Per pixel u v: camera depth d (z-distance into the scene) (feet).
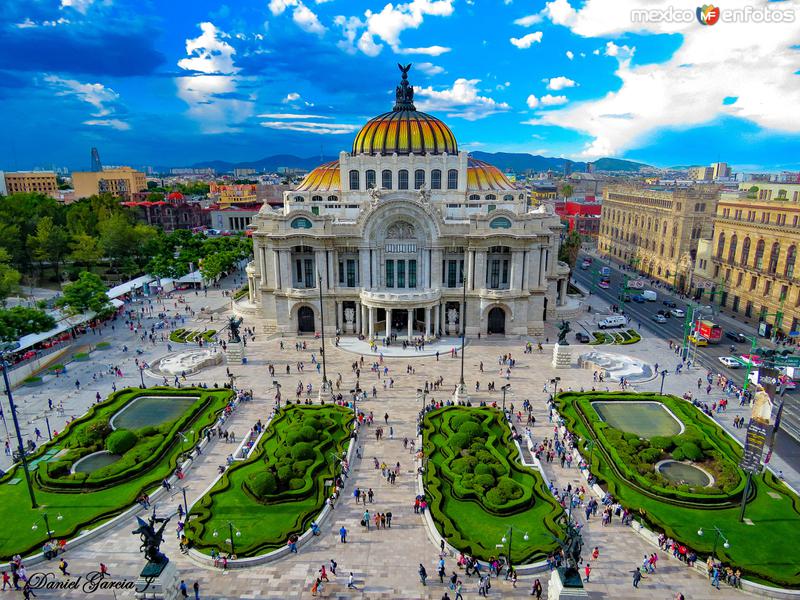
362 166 378.12
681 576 143.95
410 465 198.18
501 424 223.10
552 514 163.53
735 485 179.52
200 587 139.33
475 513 167.22
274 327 363.15
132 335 357.82
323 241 343.87
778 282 371.76
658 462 198.39
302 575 143.95
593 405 249.14
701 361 313.12
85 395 262.88
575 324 388.37
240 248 584.81
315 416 230.07
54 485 181.98
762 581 139.74
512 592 137.90
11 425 232.12
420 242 346.13
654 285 525.34
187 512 161.99
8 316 306.35
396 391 265.13
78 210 603.67
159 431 217.97
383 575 143.95
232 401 248.93
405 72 409.28
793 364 237.45
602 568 146.41
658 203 550.77
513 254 343.46
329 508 170.30
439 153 384.06
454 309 359.05
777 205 374.63
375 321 348.38
